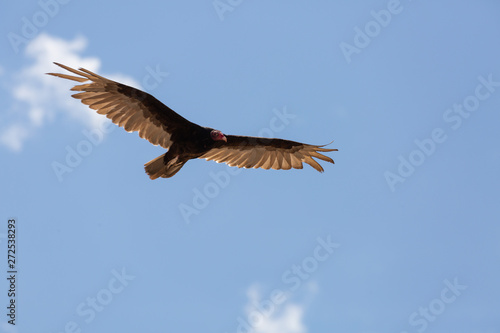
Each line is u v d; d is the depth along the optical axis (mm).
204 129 14578
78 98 13750
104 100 13883
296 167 16672
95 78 13461
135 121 14211
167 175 14844
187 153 14664
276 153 16344
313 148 16109
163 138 14445
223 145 15695
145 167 14602
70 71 13266
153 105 14031
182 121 14273
